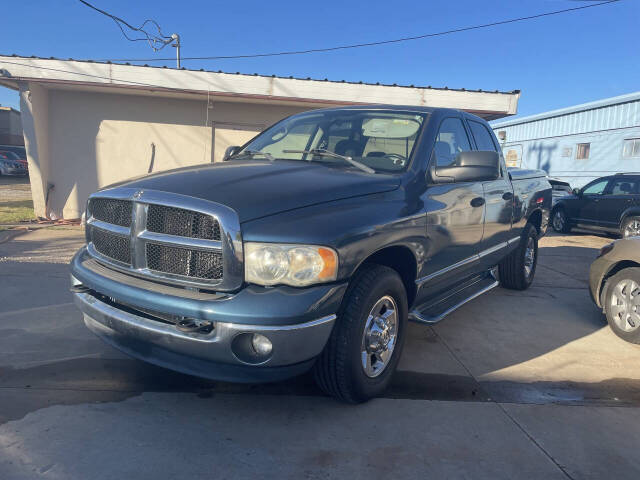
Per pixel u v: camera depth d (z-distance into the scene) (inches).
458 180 136.2
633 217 441.4
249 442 101.8
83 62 412.2
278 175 117.4
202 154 470.3
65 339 153.2
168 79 421.7
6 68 406.3
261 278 96.0
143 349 110.4
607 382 140.9
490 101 457.7
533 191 224.7
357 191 115.3
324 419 112.4
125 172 463.8
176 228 102.9
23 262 256.4
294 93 437.1
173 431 104.6
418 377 138.3
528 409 122.1
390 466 95.8
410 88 446.3
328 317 100.7
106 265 117.3
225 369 99.9
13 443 97.3
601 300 190.7
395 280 119.4
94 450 96.2
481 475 94.3
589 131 860.0
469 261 163.0
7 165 1127.0
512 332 180.7
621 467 99.3
